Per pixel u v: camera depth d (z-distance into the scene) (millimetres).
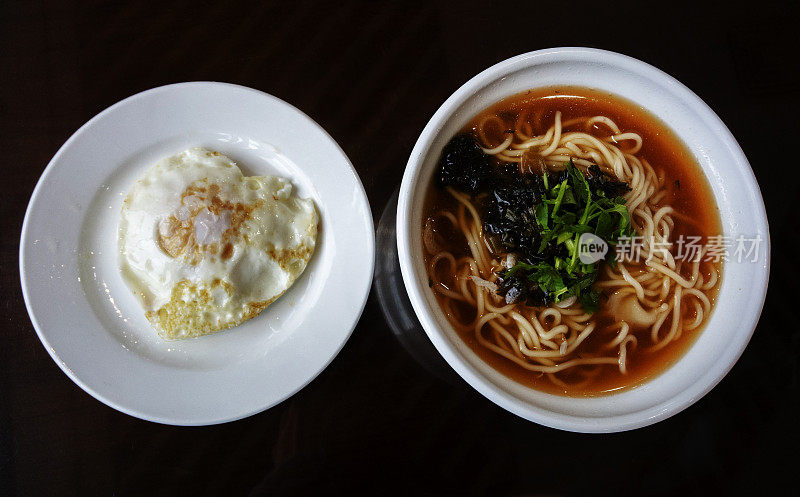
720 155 326
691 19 385
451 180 326
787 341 352
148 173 345
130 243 339
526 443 335
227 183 342
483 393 281
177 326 331
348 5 372
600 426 278
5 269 338
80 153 339
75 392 328
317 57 365
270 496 324
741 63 381
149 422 326
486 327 332
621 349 326
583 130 349
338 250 340
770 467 338
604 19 381
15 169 346
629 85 335
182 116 347
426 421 333
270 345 335
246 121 350
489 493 331
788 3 385
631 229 335
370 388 334
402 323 342
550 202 311
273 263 341
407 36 370
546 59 321
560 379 321
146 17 364
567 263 311
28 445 322
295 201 352
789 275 360
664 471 336
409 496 328
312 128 342
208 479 324
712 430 342
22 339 332
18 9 360
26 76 354
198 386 325
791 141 373
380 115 361
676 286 332
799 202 367
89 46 359
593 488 334
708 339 317
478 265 332
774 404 345
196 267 332
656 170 344
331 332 329
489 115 341
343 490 327
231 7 367
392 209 353
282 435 329
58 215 336
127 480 322
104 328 333
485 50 372
